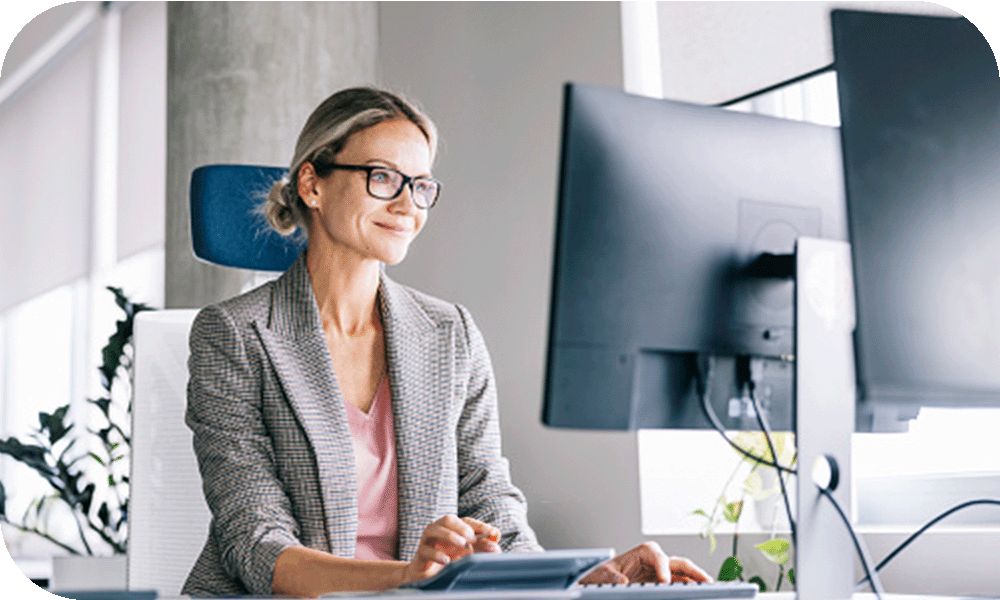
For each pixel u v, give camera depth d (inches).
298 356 71.3
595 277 47.1
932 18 53.5
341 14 174.7
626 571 57.6
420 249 162.9
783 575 106.5
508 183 150.4
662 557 57.6
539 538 139.6
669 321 48.3
